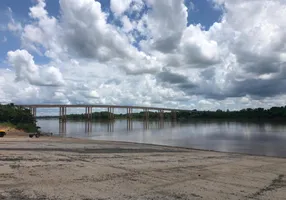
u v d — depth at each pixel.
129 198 9.98
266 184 13.78
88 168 15.37
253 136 72.81
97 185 11.62
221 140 60.00
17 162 16.20
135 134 89.56
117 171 14.95
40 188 10.74
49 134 79.38
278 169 19.62
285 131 95.94
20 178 12.22
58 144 33.00
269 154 34.22
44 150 24.16
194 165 19.09
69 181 12.10
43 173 13.44
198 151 33.12
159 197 10.29
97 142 43.06
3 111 92.75
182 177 14.27
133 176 13.83
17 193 9.96
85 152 24.08
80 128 144.50
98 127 158.62
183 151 31.73
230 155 29.11
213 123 194.62
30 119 106.81
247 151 37.97
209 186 12.55
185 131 103.94
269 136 72.50
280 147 44.19
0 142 33.03
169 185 12.30
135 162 18.89
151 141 57.53
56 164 16.09
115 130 123.69
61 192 10.32
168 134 86.69
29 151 22.58
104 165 16.73
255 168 19.50
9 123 84.69
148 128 143.75
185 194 10.93
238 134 81.50
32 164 15.70
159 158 22.11
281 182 14.56
